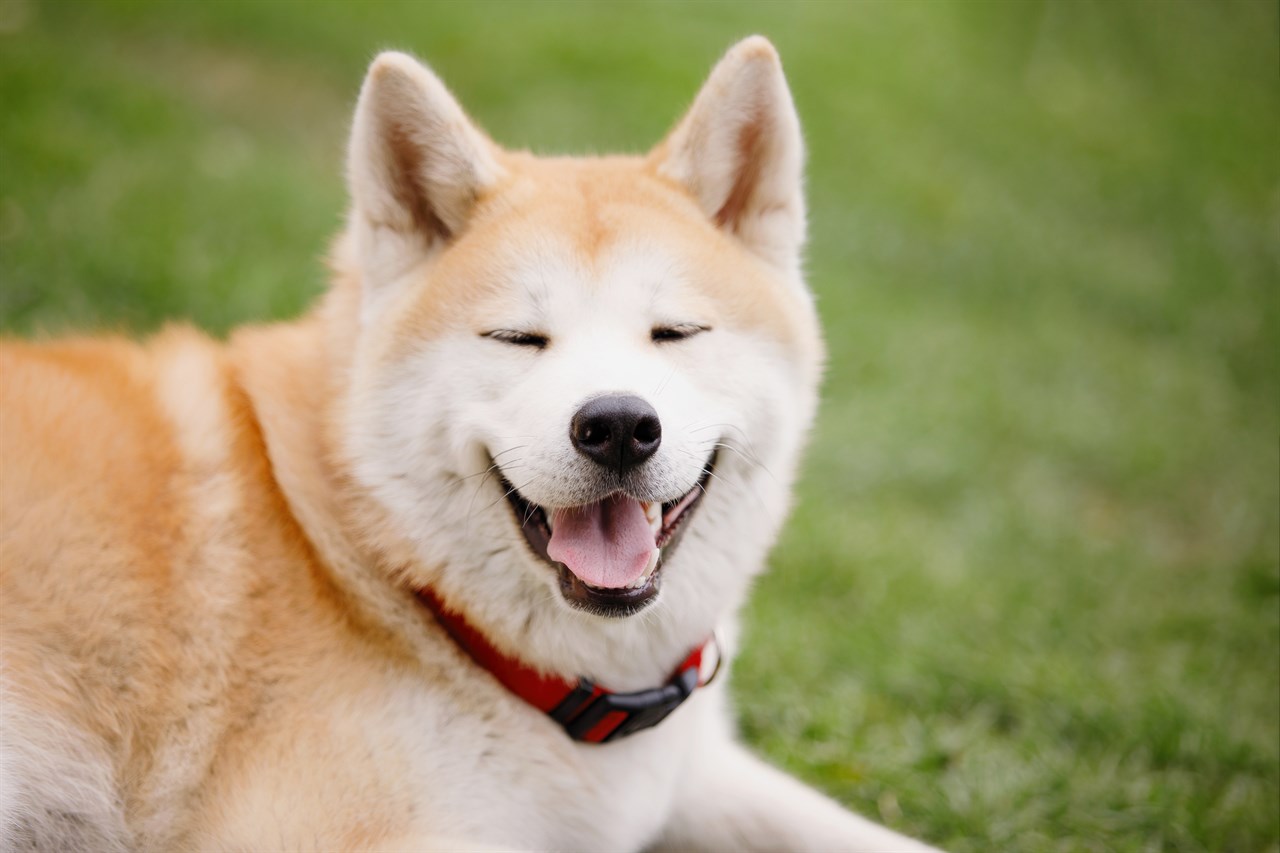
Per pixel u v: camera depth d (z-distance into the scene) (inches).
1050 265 427.5
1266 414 346.3
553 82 453.1
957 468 263.3
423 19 476.4
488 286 114.6
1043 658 184.5
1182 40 696.4
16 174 273.0
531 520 112.8
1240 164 587.5
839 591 203.6
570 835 118.3
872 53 567.5
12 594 105.0
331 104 410.9
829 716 161.0
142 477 112.3
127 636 107.5
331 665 109.4
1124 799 149.4
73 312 229.5
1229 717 171.2
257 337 131.3
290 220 296.2
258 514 114.4
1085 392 332.2
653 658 120.0
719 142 125.9
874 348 320.8
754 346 119.3
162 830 108.3
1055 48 657.6
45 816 105.5
